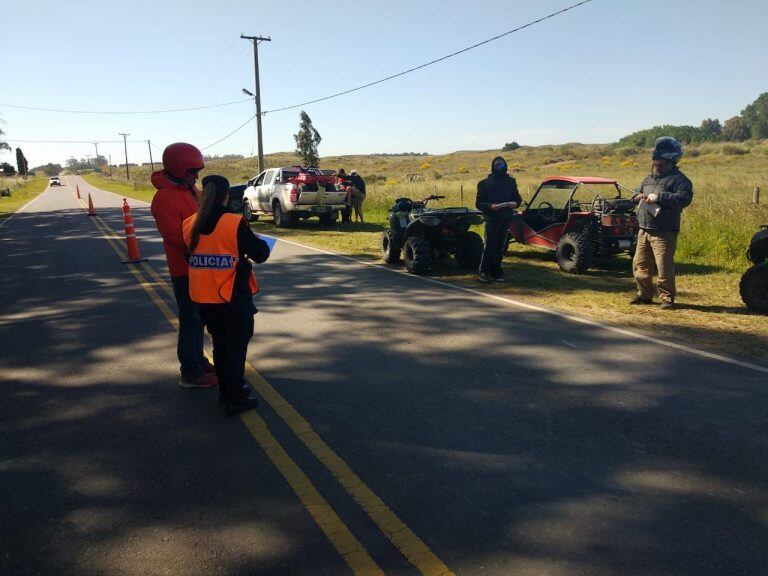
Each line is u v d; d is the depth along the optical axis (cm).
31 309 749
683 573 243
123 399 445
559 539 267
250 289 397
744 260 983
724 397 426
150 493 313
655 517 283
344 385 462
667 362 503
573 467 331
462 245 982
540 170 6281
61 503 305
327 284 868
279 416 407
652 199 666
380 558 256
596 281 878
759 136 18125
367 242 1362
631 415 398
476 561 253
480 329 615
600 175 4097
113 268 1055
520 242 1080
